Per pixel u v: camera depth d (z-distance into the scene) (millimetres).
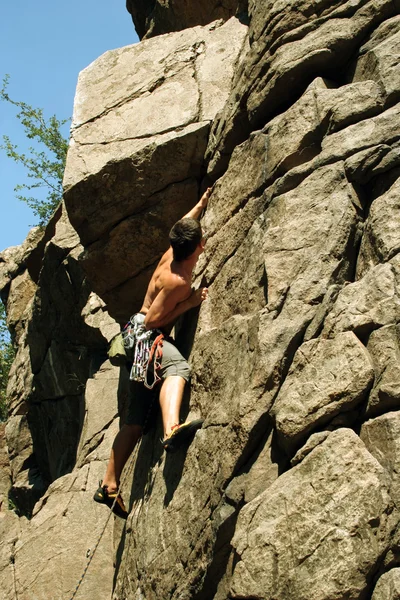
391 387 4297
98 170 6844
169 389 5730
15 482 12375
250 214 5902
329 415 4430
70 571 7234
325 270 4992
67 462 10805
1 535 8898
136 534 5910
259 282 5480
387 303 4566
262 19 6273
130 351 6211
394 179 5059
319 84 5727
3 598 7230
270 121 6062
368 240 4957
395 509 4039
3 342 16984
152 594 5430
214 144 6656
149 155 6773
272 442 4738
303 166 5500
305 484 4293
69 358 10703
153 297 6211
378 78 5422
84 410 9992
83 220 7090
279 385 4820
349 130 5348
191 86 7160
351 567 3982
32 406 11742
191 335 6176
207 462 5223
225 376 5430
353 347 4508
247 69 6324
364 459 4195
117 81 7484
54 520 7660
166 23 9875
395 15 5711
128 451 6254
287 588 4129
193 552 5094
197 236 5965
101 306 10109
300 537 4180
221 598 4828
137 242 7098
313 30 5922
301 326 4867
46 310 10977
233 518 4754
